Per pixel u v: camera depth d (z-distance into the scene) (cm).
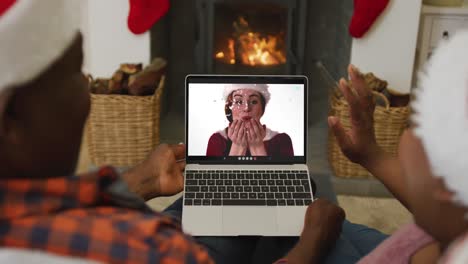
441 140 53
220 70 304
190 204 131
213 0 288
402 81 279
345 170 256
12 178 60
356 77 114
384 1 262
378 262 89
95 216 60
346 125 247
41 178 62
